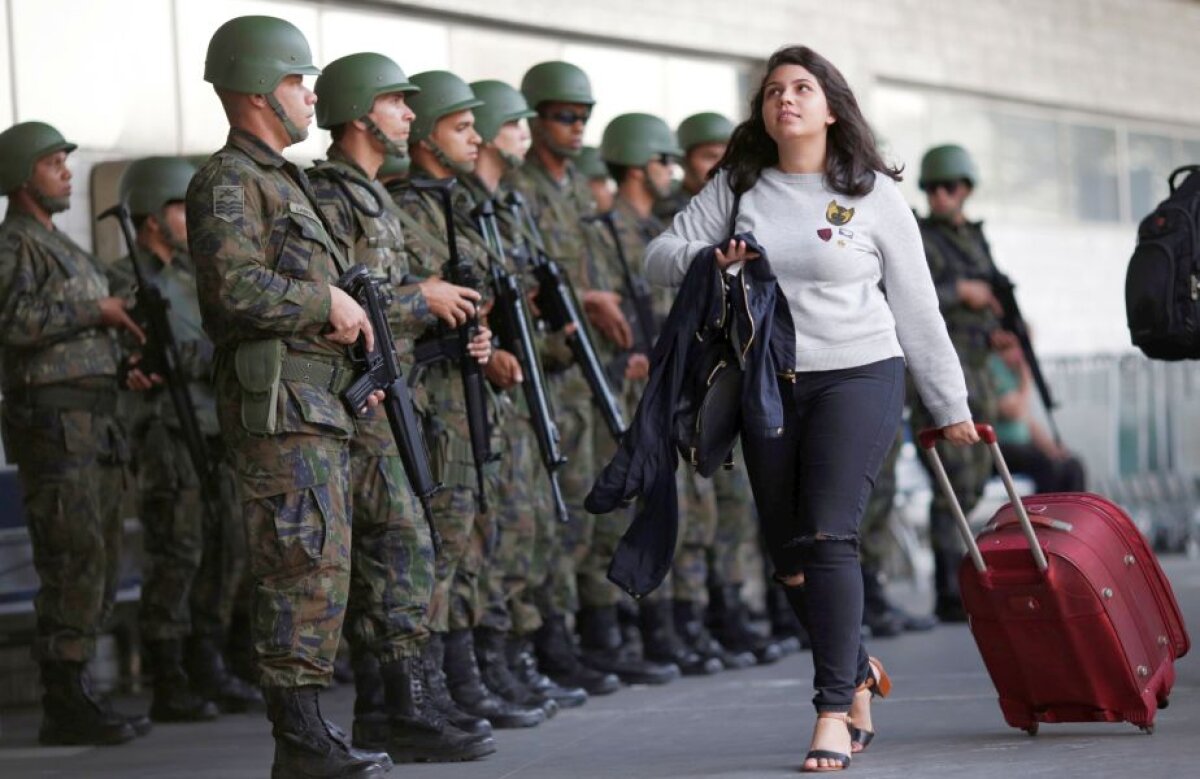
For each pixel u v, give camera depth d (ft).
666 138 34.65
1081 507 22.39
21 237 28.14
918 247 20.71
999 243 65.36
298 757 20.17
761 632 42.24
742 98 53.42
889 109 60.18
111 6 37.45
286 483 19.97
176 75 38.70
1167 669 23.11
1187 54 75.56
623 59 49.44
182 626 31.37
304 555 19.95
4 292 27.78
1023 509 21.31
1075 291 69.10
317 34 40.70
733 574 36.32
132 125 37.81
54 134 28.35
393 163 34.35
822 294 20.44
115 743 28.04
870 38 57.88
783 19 53.83
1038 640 21.81
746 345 20.08
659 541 20.65
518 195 29.14
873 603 39.32
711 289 20.27
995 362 52.65
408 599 22.95
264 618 20.13
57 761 26.35
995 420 41.96
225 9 39.60
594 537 33.06
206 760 25.71
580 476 31.86
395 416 21.61
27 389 27.96
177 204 32.71
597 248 33.35
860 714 22.00
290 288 19.72
